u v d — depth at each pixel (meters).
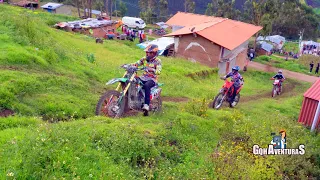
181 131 7.42
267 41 61.84
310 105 12.47
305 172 7.30
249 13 81.44
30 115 6.85
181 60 26.28
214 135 7.87
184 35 29.33
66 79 9.48
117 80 7.41
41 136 4.97
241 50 33.06
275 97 19.69
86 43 23.89
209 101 12.52
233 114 9.49
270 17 55.59
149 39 51.19
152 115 8.26
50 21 38.41
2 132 5.35
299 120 12.84
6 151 4.62
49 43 12.77
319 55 52.41
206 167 6.07
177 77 18.45
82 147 5.15
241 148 7.16
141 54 24.70
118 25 46.53
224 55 29.36
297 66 42.16
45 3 68.94
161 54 33.19
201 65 26.66
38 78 8.66
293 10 79.06
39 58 10.48
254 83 26.14
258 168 6.43
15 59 9.72
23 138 4.98
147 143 5.96
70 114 7.36
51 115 7.09
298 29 79.00
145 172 5.37
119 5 89.75
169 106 10.00
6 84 7.45
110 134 5.82
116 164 5.16
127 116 7.94
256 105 14.60
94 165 4.88
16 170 4.25
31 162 4.39
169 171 5.64
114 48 25.05
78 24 39.75
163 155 6.21
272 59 47.94
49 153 4.64
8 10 17.70
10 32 11.96
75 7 73.62
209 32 29.41
